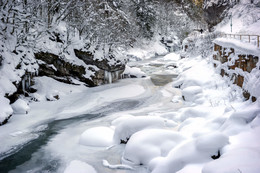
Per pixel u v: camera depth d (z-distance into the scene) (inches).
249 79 376.2
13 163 257.4
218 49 620.7
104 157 266.1
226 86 495.8
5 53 461.1
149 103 500.1
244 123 240.5
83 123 382.3
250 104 315.3
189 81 582.9
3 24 478.0
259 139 201.6
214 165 172.4
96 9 799.7
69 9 655.8
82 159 262.8
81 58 647.1
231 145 206.8
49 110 450.0
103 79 692.7
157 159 227.0
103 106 482.0
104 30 736.3
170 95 560.4
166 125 339.3
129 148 250.7
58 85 581.6
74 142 308.7
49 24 611.8
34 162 259.0
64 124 378.9
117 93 583.8
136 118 303.9
